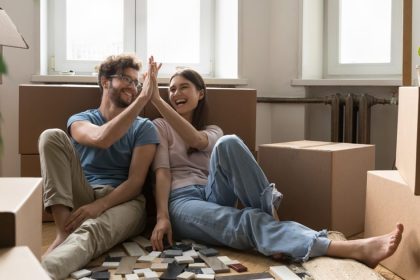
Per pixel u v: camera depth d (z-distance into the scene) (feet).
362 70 9.94
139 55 9.80
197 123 7.17
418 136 4.40
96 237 5.29
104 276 4.76
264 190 5.58
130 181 6.24
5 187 3.48
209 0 10.14
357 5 9.95
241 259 5.49
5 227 2.63
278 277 4.77
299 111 9.69
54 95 7.11
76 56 9.58
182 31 10.04
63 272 4.62
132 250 5.70
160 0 9.87
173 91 7.01
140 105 6.06
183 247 5.78
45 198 5.58
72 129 6.45
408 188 4.84
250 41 9.70
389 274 5.09
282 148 6.89
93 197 6.13
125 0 9.67
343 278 4.50
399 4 9.55
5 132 8.59
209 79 9.36
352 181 6.77
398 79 9.23
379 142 9.59
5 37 4.34
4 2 8.54
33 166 7.09
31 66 8.75
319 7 10.05
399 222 5.01
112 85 6.52
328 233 5.60
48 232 6.73
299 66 9.63
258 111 9.88
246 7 9.62
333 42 10.13
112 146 6.52
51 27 9.39
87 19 9.57
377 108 9.57
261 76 9.84
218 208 5.80
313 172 6.54
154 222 7.13
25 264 2.11
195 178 6.62
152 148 6.50
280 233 5.23
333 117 9.38
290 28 9.65
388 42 9.74
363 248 4.85
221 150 5.70
